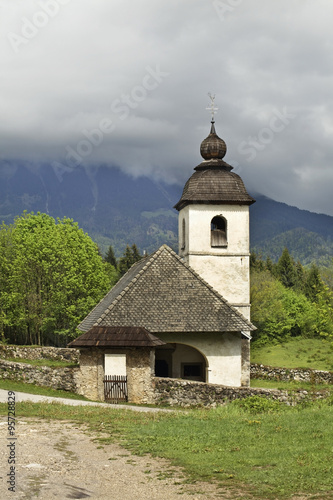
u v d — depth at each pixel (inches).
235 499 456.4
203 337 1354.6
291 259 5017.2
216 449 616.1
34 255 2220.7
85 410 880.3
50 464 548.4
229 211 1704.0
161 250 1428.4
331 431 677.3
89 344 1168.2
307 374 1620.3
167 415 858.1
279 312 3366.1
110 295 1668.3
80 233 2393.0
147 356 1155.3
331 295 2187.5
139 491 476.4
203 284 1384.1
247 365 1537.9
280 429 706.2
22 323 2306.8
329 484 481.7
